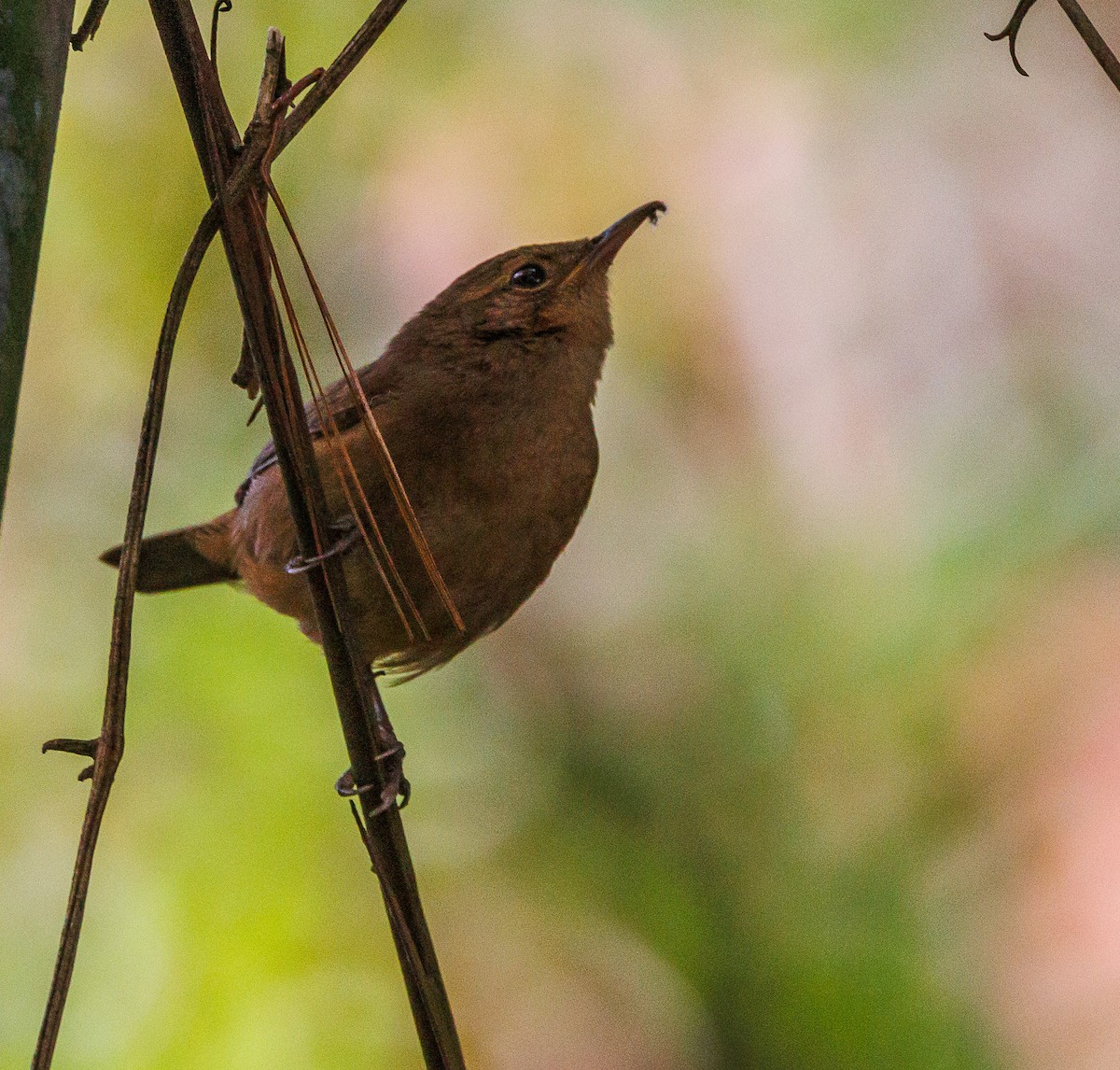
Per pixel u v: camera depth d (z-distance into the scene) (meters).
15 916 10.94
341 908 10.56
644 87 13.73
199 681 10.68
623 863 11.91
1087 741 11.58
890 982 11.27
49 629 11.94
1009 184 14.09
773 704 11.98
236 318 12.27
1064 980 11.44
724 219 13.74
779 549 12.73
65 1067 10.26
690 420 13.53
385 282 13.12
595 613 12.76
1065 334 13.70
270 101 4.62
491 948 11.78
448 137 13.25
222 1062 10.19
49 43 4.05
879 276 13.84
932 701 11.73
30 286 3.99
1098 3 14.45
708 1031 11.52
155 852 10.61
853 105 14.08
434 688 12.08
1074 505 11.99
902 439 13.28
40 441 12.27
